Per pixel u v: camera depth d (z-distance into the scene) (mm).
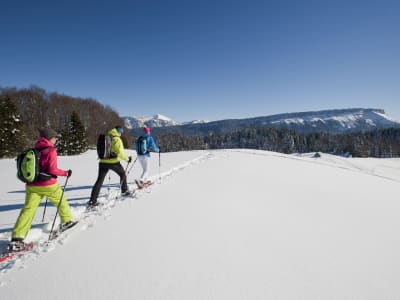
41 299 2451
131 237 3834
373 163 44406
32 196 3775
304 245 3729
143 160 7715
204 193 6602
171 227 4230
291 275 2928
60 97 78312
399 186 10633
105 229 4145
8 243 3773
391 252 3656
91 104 85000
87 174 11320
